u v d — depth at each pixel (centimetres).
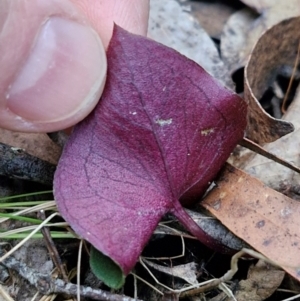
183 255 5
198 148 5
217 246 5
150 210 5
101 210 5
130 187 5
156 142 5
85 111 5
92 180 5
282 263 5
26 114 5
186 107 5
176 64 5
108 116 5
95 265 5
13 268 5
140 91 5
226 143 5
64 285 5
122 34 5
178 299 5
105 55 5
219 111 5
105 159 5
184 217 5
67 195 5
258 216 5
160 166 5
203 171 5
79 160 5
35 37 5
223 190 5
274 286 5
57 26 5
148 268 5
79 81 5
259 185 5
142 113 5
